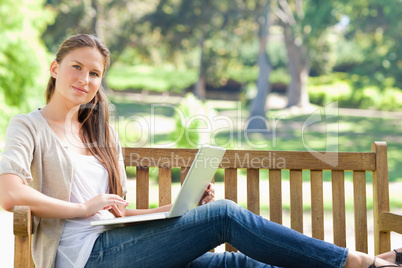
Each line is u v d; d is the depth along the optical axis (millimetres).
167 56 29250
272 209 3133
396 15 23844
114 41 26875
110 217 2672
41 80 11242
